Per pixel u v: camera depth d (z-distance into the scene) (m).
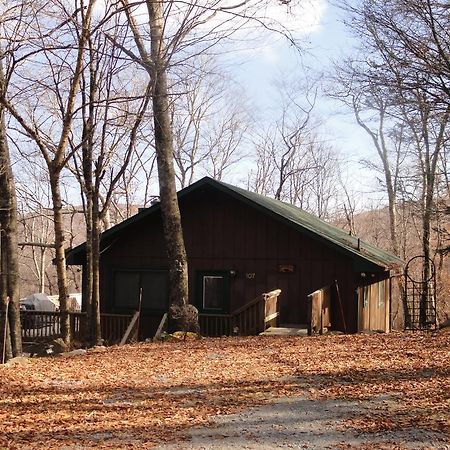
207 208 19.42
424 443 6.08
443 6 13.70
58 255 13.48
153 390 8.64
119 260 20.11
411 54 14.34
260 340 13.79
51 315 17.55
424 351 11.12
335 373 9.47
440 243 26.66
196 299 19.36
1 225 12.32
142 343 14.36
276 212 17.77
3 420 7.09
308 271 18.27
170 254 15.62
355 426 6.73
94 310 14.85
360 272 17.77
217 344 13.31
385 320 23.44
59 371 10.16
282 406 7.66
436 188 25.62
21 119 11.48
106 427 6.83
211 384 8.97
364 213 46.59
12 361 11.21
